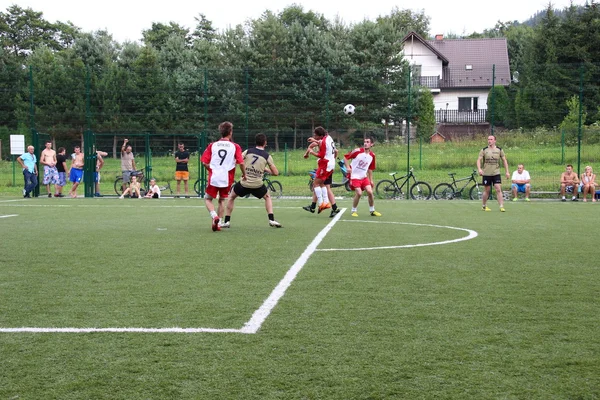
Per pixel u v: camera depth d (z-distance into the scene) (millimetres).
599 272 6449
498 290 5531
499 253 7797
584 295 5328
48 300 5137
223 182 10266
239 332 4184
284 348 3850
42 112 31312
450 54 52406
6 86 32219
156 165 26609
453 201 19625
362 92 28719
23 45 63719
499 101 30031
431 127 31781
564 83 27406
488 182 15289
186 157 21359
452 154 27344
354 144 29422
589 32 39500
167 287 5652
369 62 36906
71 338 4059
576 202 18797
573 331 4223
